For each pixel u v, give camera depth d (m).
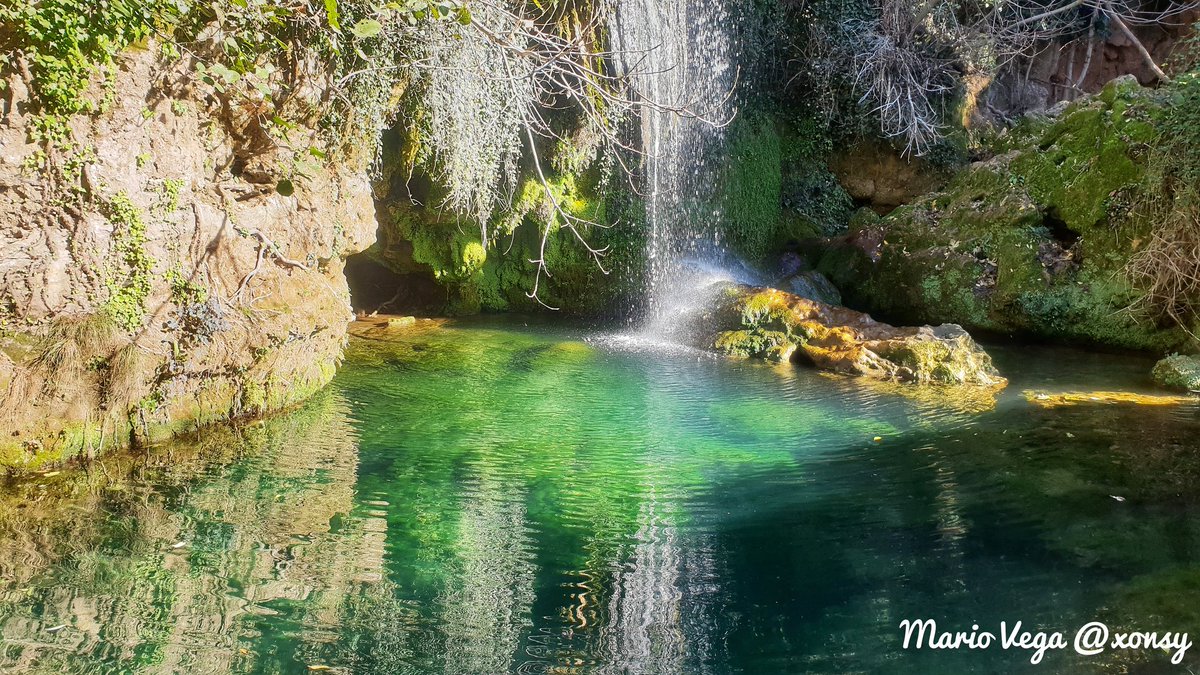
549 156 10.35
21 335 4.95
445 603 3.80
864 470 5.55
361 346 8.96
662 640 3.52
